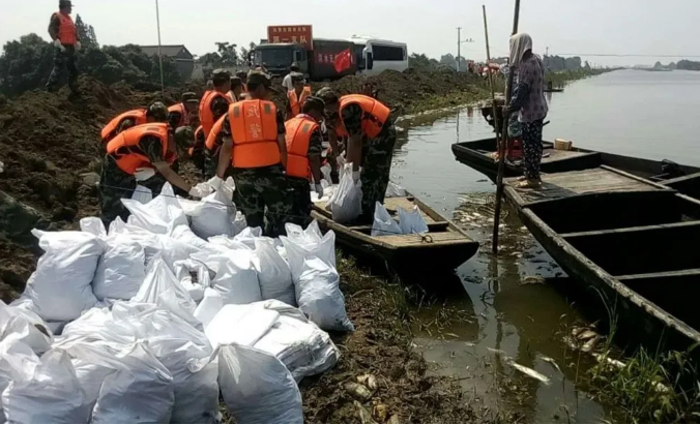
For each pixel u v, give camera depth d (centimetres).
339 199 670
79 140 1002
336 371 420
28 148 888
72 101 1223
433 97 2966
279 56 2472
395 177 1164
